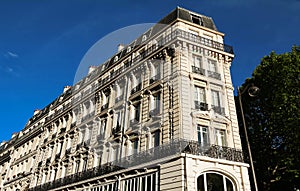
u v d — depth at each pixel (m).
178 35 20.61
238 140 18.86
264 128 22.05
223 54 22.05
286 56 21.42
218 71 21.31
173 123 17.67
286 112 19.39
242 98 24.41
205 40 22.11
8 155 45.06
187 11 23.97
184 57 20.27
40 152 34.59
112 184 19.03
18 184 36.94
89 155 23.67
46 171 30.86
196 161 15.74
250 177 21.89
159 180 16.05
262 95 22.31
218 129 18.83
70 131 28.58
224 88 20.70
